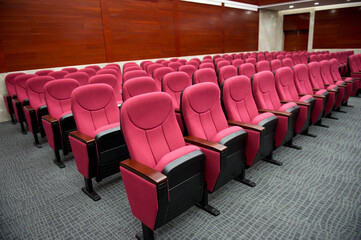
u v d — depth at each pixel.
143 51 6.81
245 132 1.74
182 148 1.41
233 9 9.48
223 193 1.93
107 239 1.51
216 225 1.59
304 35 11.92
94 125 2.05
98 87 2.09
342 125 3.48
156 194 1.16
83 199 1.94
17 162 2.66
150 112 1.44
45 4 4.95
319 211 1.68
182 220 1.65
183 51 7.89
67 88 2.65
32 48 4.91
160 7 7.03
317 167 2.29
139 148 1.37
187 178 1.39
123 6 6.18
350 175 2.12
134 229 1.59
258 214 1.67
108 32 5.97
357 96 5.30
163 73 3.78
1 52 4.54
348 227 1.52
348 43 10.30
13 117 4.31
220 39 9.20
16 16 4.64
